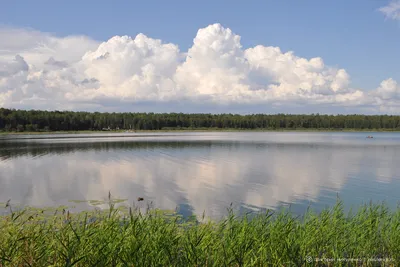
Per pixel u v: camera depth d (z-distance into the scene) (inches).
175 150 2240.4
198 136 4638.3
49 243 313.6
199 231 359.9
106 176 1142.3
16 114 5772.6
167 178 1097.4
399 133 6510.8
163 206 713.6
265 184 987.9
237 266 300.2
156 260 277.3
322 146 2669.8
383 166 1412.4
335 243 358.0
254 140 3582.7
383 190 906.1
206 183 1006.4
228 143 3021.7
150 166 1406.3
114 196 821.9
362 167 1379.2
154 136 4562.0
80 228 356.5
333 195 840.3
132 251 273.1
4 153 1995.6
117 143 2957.7
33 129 5856.3
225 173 1211.2
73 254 273.3
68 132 6003.9
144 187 942.4
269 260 321.1
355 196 834.8
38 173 1215.6
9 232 340.2
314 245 346.9
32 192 873.5
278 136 4803.2
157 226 343.6
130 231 324.2
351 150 2273.6
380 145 2805.1
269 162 1556.3
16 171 1267.2
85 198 798.5
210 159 1678.2
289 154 1963.6
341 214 455.8
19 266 281.0
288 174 1187.3
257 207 710.5
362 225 401.7
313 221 417.7
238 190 895.1
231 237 336.2
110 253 275.4
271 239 337.4
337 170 1290.6
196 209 689.6
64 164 1478.8
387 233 395.9
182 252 311.6
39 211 624.7
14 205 719.1
